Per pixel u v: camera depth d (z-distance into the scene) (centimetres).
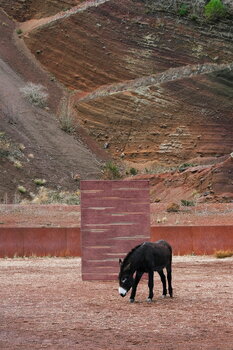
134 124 8700
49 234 3075
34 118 8169
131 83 9238
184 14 9794
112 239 2002
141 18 9831
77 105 9000
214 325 1217
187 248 3105
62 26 9956
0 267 2497
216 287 1817
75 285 1897
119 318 1306
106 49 9681
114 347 1028
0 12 10531
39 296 1653
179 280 2006
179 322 1252
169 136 8469
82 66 9625
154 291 1745
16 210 4334
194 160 8000
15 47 9844
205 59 9344
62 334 1140
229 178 5503
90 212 2005
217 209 4422
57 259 2916
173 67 9356
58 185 6862
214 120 8556
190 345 1038
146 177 6312
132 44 9638
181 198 5538
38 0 10794
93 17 9925
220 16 9719
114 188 2009
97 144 8500
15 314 1365
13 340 1089
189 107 8706
